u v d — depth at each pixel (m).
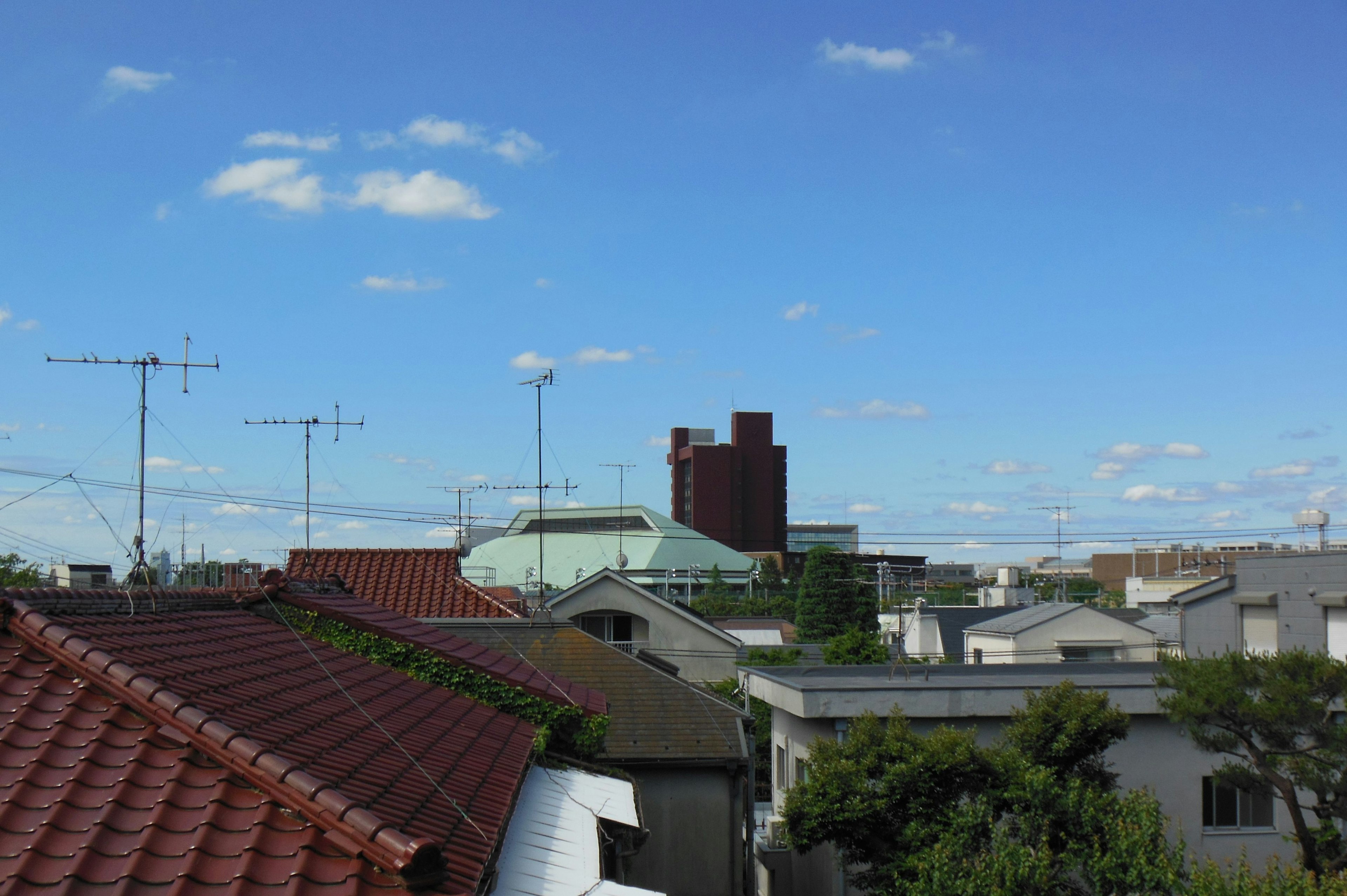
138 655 7.92
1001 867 11.43
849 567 80.31
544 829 8.80
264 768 6.49
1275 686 13.58
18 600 7.76
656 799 18.41
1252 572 29.48
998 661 42.22
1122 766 17.31
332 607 12.13
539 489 25.27
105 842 5.83
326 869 5.93
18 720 6.74
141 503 9.93
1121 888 11.63
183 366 9.97
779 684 19.03
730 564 112.56
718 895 18.22
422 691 11.36
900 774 13.38
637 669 20.84
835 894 17.31
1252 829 17.45
